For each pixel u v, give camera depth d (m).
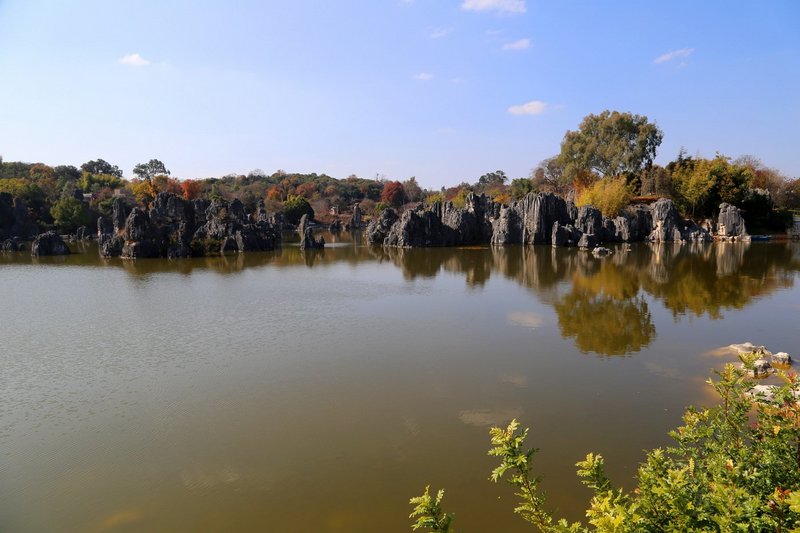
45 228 133.88
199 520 15.50
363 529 14.82
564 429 20.61
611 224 104.81
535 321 38.19
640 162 128.00
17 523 15.66
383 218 118.81
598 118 133.38
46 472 18.52
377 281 59.25
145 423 22.14
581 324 37.09
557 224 99.81
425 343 32.84
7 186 138.88
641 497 7.96
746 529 6.37
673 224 104.06
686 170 118.75
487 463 18.14
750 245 93.31
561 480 16.75
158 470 18.39
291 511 15.75
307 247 103.25
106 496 16.92
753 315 38.72
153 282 59.88
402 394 24.56
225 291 53.03
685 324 36.50
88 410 23.62
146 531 15.10
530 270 65.62
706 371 27.05
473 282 57.06
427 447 19.42
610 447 19.05
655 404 22.94
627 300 45.00
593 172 134.88
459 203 147.62
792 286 49.97
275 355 30.83
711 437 10.72
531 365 28.39
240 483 17.36
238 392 25.23
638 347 31.31
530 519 8.55
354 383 26.08
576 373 27.05
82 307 45.66
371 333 35.41
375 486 16.94
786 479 7.88
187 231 100.12
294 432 20.92
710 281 53.69
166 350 32.25
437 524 7.39
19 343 34.31
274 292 52.12
